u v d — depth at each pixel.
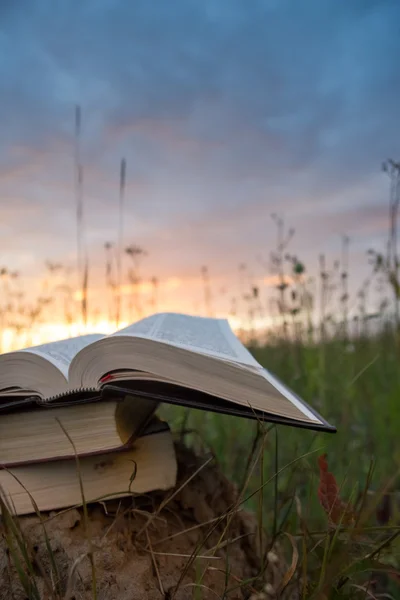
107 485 1.02
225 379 0.88
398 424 2.12
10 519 0.86
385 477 1.76
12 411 0.96
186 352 0.88
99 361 0.91
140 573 0.93
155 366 0.89
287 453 2.07
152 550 0.99
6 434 0.97
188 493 1.17
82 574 0.90
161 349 0.88
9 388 0.98
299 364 2.62
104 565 0.92
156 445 1.05
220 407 0.89
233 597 1.00
